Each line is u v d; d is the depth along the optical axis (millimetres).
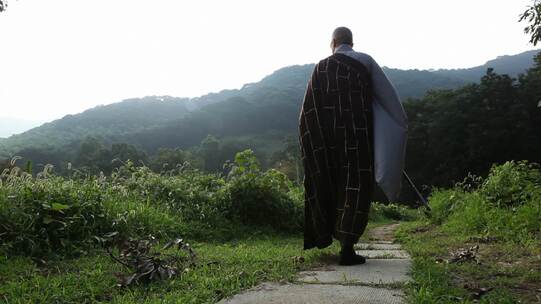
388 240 7441
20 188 4785
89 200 5137
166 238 5492
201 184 8406
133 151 60625
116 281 3086
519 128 39344
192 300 2541
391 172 3635
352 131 3709
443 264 3650
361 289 2758
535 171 8102
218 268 3510
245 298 2613
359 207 3652
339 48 3986
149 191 7262
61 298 2693
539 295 2713
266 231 7695
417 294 2510
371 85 3807
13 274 3311
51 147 84500
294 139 57625
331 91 3803
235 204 7824
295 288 2818
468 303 2414
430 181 43031
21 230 4152
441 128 42500
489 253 4434
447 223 7875
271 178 8648
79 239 4508
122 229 5051
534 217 5758
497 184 7688
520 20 7016
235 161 8641
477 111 41156
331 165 3848
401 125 3736
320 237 3924
